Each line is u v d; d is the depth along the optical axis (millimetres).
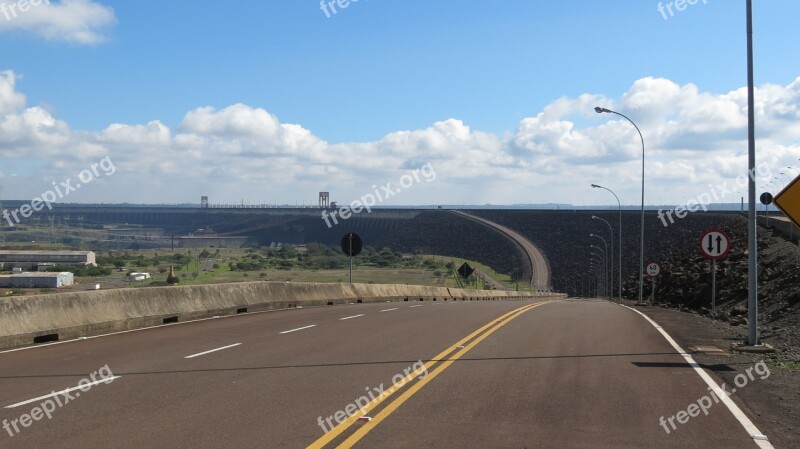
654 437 7809
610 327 19938
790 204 12328
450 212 189875
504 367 12430
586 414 8852
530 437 7754
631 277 86750
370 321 21594
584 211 166625
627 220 147625
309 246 124500
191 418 8602
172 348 14945
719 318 26781
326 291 33844
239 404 9383
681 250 90000
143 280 51969
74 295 17812
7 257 71375
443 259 132000
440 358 13508
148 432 7938
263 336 17250
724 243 22562
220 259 95500
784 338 17125
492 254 155500
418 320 21984
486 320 22031
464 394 10062
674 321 23094
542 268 138625
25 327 15891
